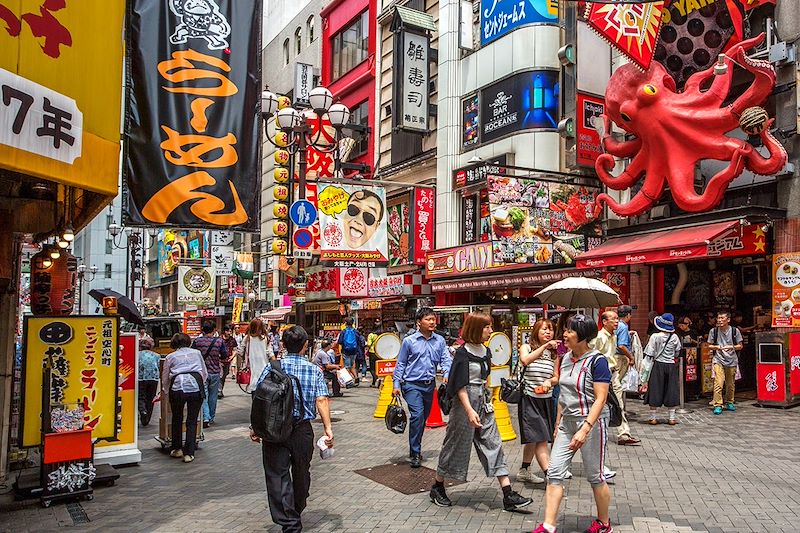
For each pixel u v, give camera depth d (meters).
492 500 6.32
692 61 13.11
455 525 5.59
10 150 4.81
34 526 5.89
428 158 21.06
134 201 7.09
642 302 13.72
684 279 14.00
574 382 5.07
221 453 9.19
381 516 5.91
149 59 7.22
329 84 30.06
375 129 25.48
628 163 13.76
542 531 4.93
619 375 9.16
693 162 11.88
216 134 7.47
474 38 19.47
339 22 29.58
